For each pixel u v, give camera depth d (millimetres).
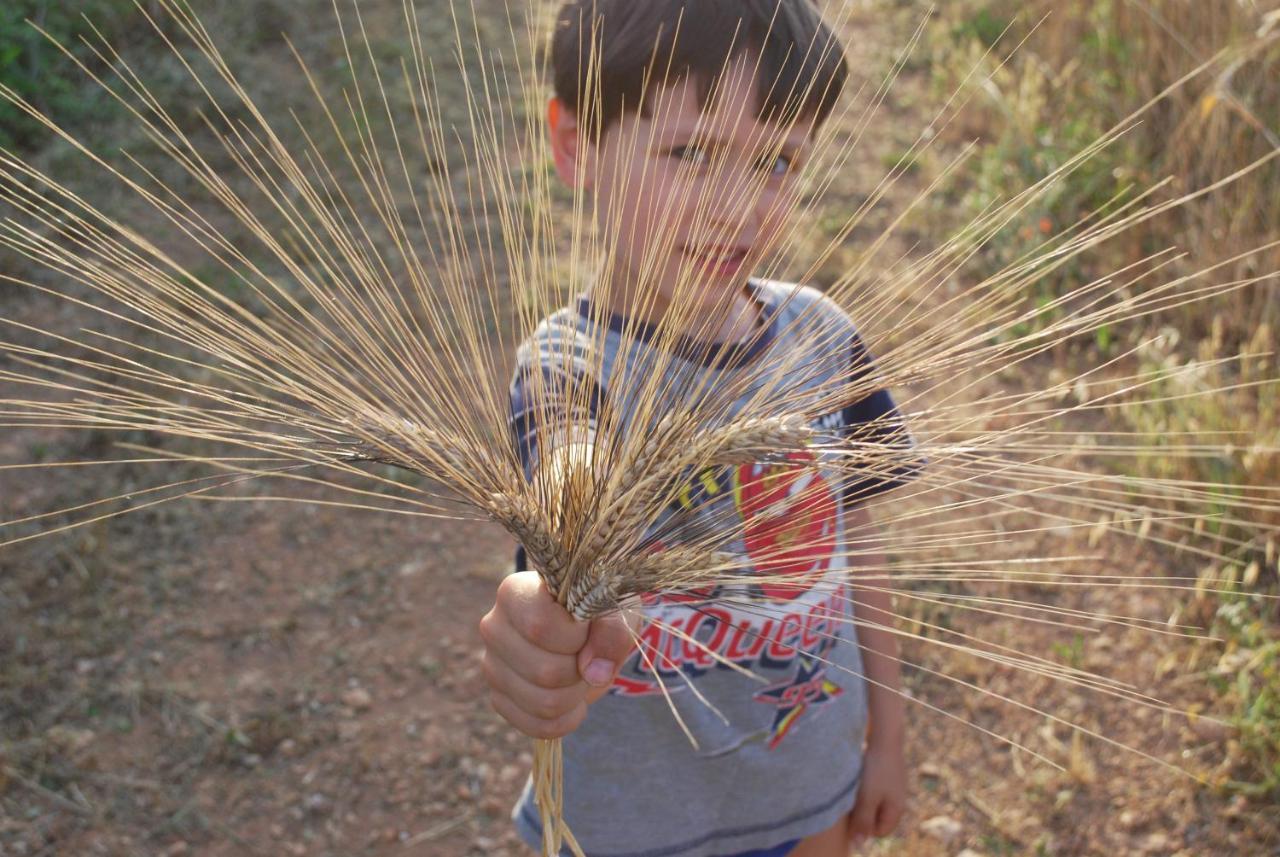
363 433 1136
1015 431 1090
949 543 1131
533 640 1238
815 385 1250
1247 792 2998
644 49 1530
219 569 3822
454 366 1217
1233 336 4355
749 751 1820
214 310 1143
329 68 6230
